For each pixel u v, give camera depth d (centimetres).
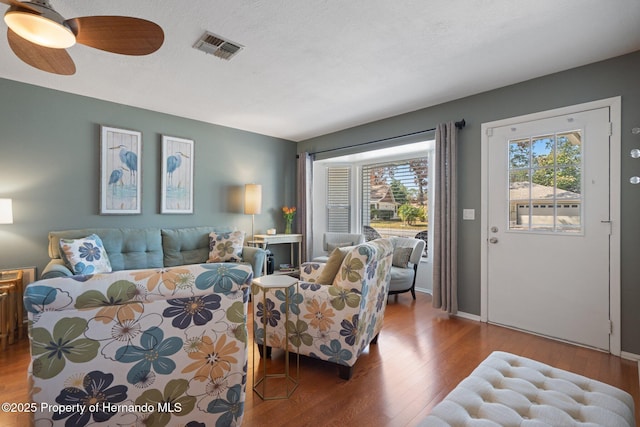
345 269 204
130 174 364
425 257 443
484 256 315
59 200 319
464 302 330
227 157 455
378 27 210
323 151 500
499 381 134
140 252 336
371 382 201
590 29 210
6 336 252
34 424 103
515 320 295
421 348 252
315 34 218
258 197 455
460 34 217
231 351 131
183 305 120
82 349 105
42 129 310
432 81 295
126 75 284
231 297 129
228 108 374
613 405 115
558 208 272
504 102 304
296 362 230
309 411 171
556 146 273
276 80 294
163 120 392
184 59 254
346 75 282
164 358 118
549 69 269
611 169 246
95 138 341
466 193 330
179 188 404
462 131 334
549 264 276
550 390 126
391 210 487
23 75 285
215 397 130
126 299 110
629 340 237
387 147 418
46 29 147
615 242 243
